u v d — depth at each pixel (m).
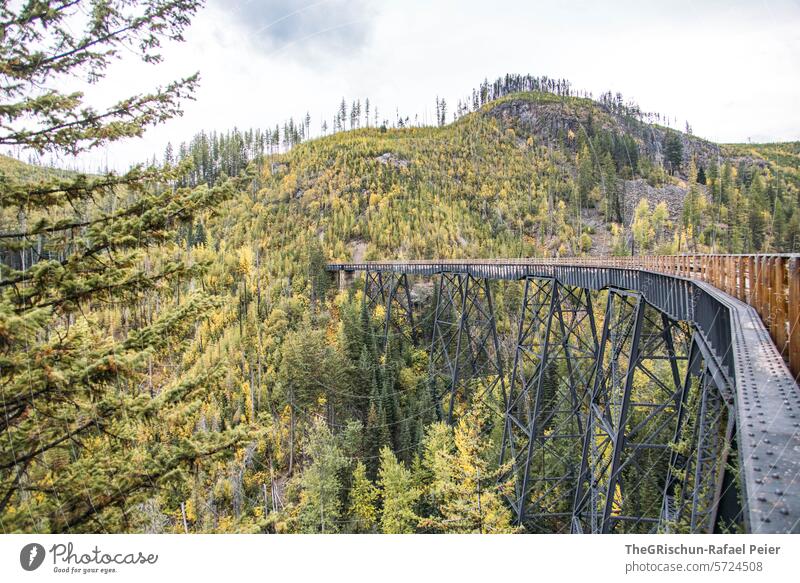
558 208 124.69
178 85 6.31
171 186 6.18
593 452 19.39
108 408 5.54
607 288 18.80
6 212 5.75
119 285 5.61
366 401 41.62
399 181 121.69
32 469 5.88
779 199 108.12
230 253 78.06
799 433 3.13
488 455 30.31
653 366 32.97
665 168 157.75
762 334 5.29
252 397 42.03
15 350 4.85
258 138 159.12
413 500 31.06
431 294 64.06
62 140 5.75
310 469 30.14
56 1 5.57
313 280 69.44
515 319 59.59
